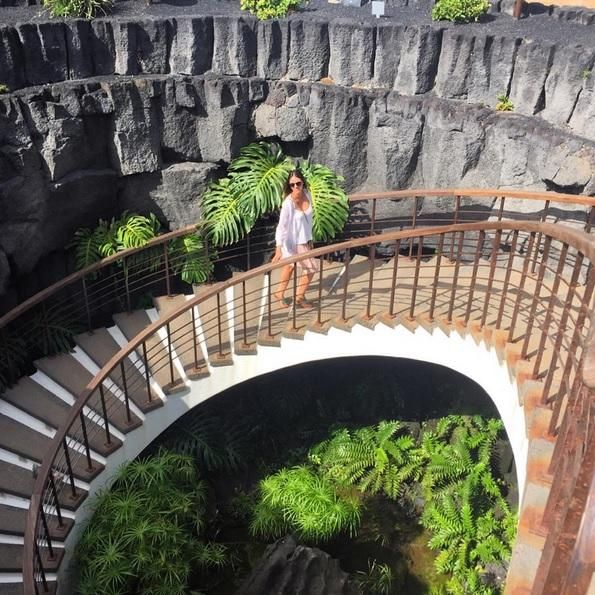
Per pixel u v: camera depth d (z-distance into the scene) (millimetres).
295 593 5695
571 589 1624
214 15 7305
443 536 6684
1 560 4879
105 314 7832
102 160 7203
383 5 7594
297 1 7695
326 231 7172
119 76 7121
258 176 7340
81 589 4945
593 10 7672
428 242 7777
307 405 8008
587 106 6324
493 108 7062
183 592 5379
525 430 4066
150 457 6234
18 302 7082
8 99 6227
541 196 5863
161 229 7898
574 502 2010
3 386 6309
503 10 8055
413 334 5785
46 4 7148
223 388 6348
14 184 6371
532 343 4848
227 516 7000
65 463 5555
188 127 7398
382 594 6355
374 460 7371
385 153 7426
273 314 6512
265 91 7480
